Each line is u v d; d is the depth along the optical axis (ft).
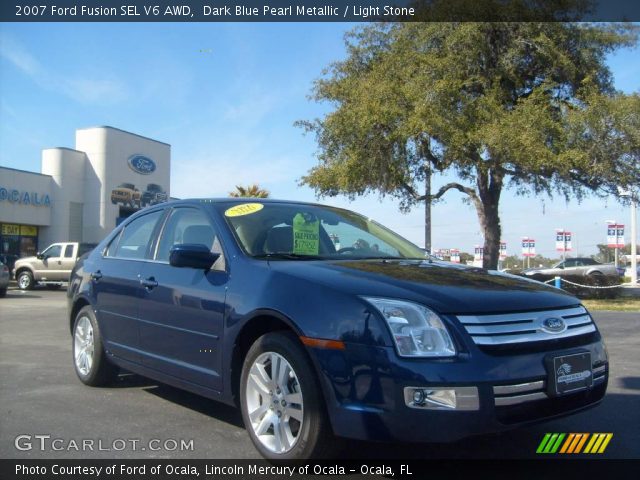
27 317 41.88
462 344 10.85
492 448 13.87
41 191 105.09
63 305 52.08
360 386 10.95
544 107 56.54
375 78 60.54
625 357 25.90
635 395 18.84
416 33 61.67
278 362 12.51
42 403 17.70
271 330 13.41
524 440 14.44
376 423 10.75
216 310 13.92
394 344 10.82
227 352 13.57
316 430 11.55
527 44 60.08
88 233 110.63
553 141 56.08
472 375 10.61
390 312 11.13
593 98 54.95
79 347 20.21
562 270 97.86
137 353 16.88
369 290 11.70
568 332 12.21
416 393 10.53
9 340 30.40
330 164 64.49
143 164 119.34
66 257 74.90
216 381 13.96
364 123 57.47
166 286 15.71
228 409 17.16
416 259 16.16
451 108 56.90
